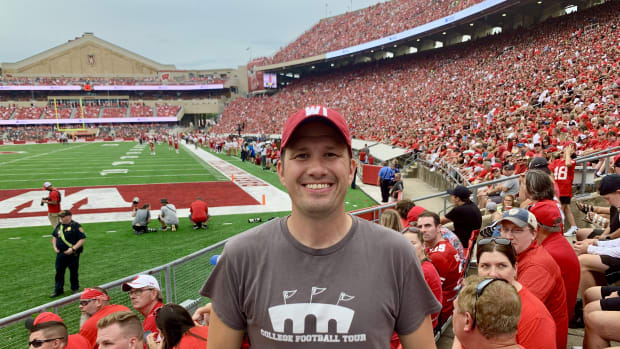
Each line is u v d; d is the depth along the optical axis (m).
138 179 21.94
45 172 24.59
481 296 1.89
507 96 23.23
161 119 76.44
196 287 5.54
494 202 7.61
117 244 9.94
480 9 32.22
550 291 2.67
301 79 64.81
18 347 4.36
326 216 1.19
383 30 48.50
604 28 24.27
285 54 67.06
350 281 1.20
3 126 67.81
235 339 1.33
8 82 70.81
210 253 5.84
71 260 6.93
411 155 19.98
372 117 38.53
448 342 3.59
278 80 74.31
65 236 6.85
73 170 25.64
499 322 1.81
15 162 30.44
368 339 1.18
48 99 74.81
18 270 8.22
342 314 1.18
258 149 29.61
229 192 18.05
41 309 3.88
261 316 1.22
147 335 3.81
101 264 8.49
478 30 40.69
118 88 77.44
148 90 79.75
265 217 13.16
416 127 27.41
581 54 22.97
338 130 1.17
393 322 1.24
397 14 49.53
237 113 71.25
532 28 32.50
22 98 73.75
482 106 23.95
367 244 1.24
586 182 7.44
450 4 38.97
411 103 35.31
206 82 81.69
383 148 23.66
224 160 33.34
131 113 76.12
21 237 10.76
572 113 14.52
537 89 21.48
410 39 42.25
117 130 72.19
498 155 12.37
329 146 1.18
